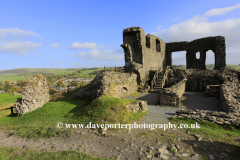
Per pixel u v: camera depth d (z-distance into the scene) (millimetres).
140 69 19734
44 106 11703
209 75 19844
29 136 6727
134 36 21422
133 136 6074
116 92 14609
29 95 11172
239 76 20031
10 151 5352
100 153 4859
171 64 31844
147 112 10422
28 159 4633
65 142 5855
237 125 6867
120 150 4961
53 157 4574
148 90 19016
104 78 13992
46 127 7504
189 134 6250
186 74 21344
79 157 4527
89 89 14586
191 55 28766
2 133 7684
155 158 4398
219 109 11203
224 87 13625
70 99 14773
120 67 19422
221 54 24438
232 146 4977
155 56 26016
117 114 8117
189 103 13273
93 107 9008
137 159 4395
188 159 4293
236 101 9539
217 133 6293
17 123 9367
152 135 6129
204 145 5090
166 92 12469
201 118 8031
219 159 4223
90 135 6301
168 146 5078
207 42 26656
